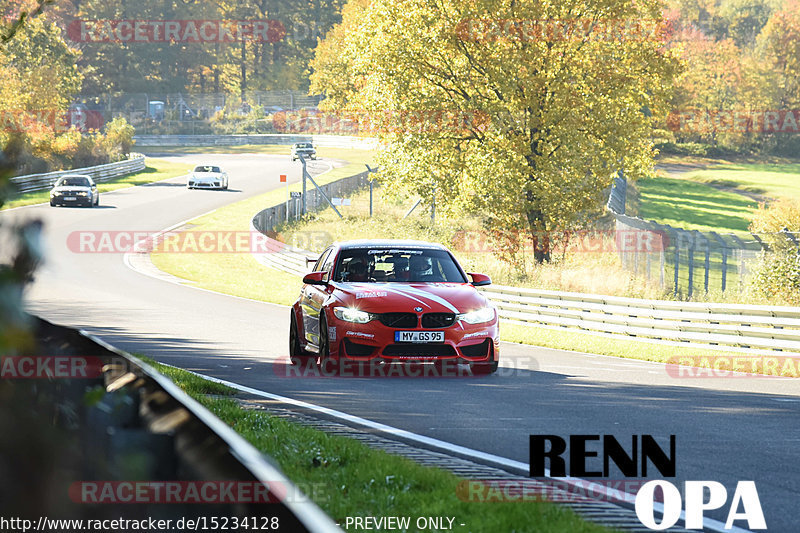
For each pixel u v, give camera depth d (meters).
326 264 56.16
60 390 10.12
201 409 10.34
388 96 134.12
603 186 132.38
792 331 72.06
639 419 38.94
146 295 105.88
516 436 34.34
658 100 137.00
